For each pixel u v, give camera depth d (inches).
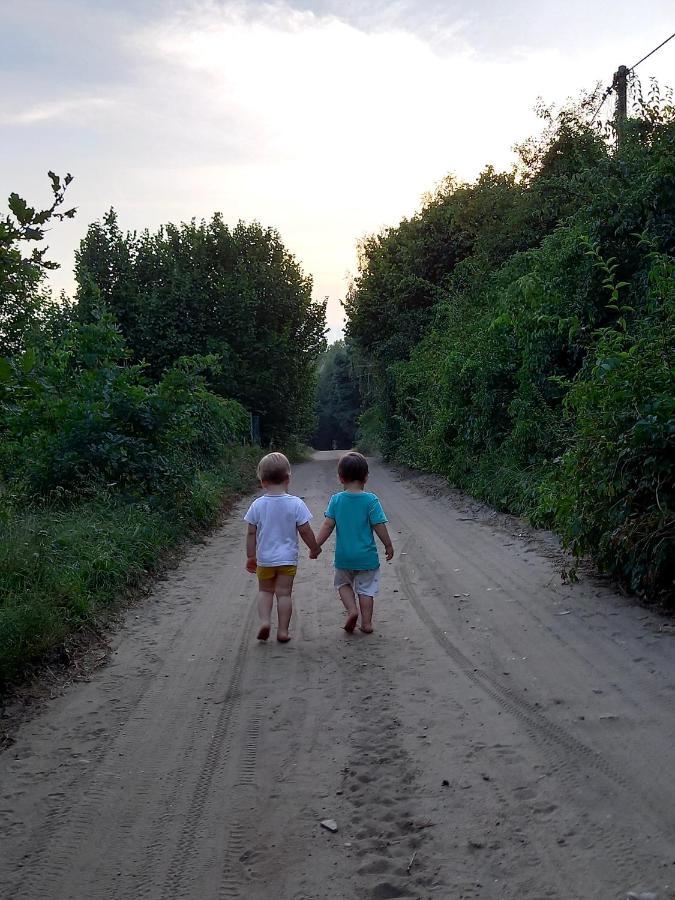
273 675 203.5
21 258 165.6
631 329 375.2
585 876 108.7
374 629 238.8
